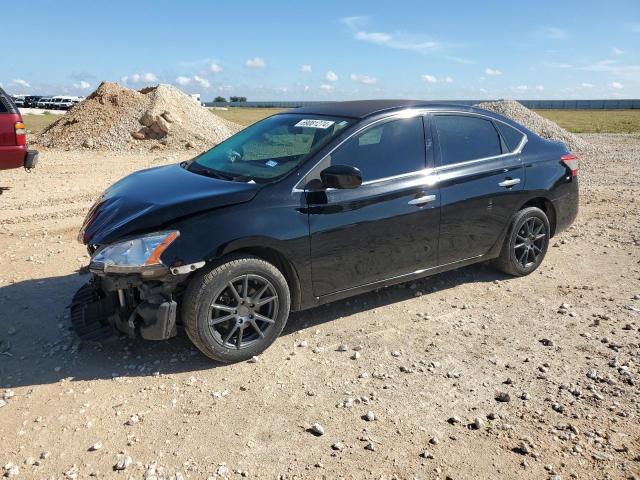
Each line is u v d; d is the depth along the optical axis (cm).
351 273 446
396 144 468
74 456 299
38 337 437
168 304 371
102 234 379
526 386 372
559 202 579
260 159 450
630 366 395
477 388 369
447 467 292
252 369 392
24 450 304
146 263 360
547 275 582
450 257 508
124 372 387
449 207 488
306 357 410
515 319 476
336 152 433
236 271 384
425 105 498
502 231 539
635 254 648
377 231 448
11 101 1009
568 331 453
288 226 402
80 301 434
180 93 2247
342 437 317
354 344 430
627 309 494
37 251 651
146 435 317
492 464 295
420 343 433
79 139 1889
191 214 377
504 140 542
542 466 293
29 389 365
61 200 961
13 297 512
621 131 3294
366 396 358
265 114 6769
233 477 284
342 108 495
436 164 487
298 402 352
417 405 349
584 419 334
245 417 335
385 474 286
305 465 293
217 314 387
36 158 1041
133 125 1956
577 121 4691
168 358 407
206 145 1920
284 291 408
